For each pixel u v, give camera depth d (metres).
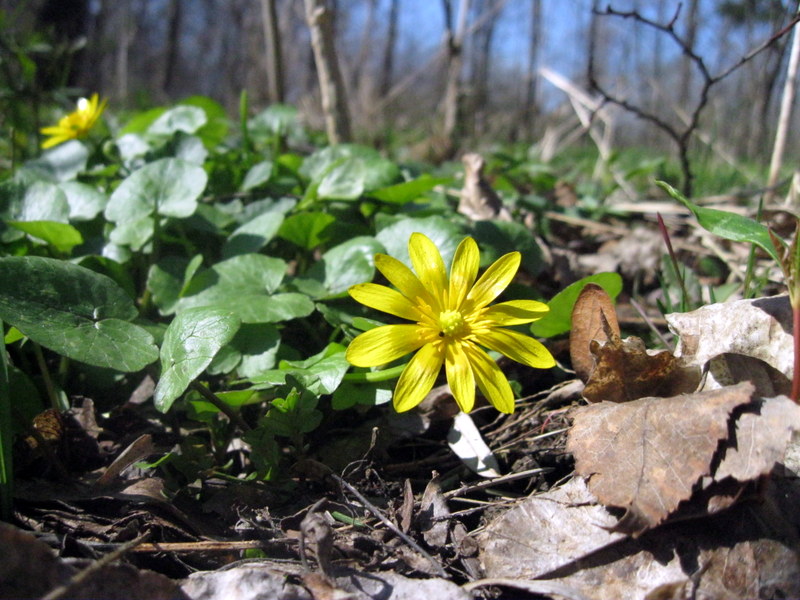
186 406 0.15
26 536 0.10
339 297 0.18
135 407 0.16
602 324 0.14
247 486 0.14
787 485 0.12
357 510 0.13
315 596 0.11
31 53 0.38
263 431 0.14
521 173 0.39
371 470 0.14
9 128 0.36
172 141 0.24
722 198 0.32
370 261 0.18
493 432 0.16
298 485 0.14
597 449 0.12
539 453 0.15
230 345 0.16
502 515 0.12
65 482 0.13
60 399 0.15
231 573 0.11
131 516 0.13
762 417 0.11
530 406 0.17
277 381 0.14
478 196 0.27
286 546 0.12
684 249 0.27
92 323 0.14
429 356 0.13
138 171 0.19
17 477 0.14
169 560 0.12
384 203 0.23
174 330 0.13
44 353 0.17
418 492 0.14
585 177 0.55
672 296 0.21
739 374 0.13
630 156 0.72
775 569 0.11
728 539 0.11
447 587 0.11
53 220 0.19
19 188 0.19
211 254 0.22
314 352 0.18
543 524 0.12
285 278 0.20
